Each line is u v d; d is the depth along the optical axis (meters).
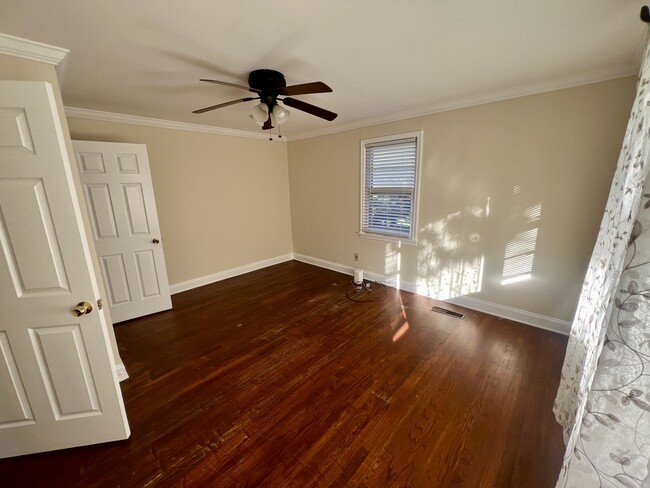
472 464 1.38
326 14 1.32
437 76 2.12
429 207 3.16
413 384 1.93
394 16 1.34
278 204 4.76
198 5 1.23
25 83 1.15
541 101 2.29
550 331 2.54
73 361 1.41
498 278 2.79
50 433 1.45
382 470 1.36
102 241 2.73
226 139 3.95
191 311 3.15
